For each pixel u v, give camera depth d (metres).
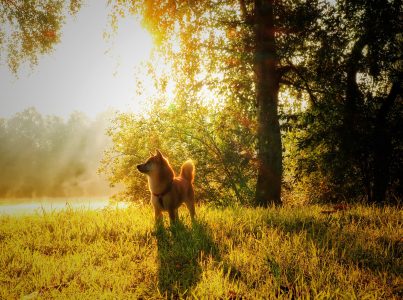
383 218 7.44
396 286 4.09
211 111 15.78
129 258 5.32
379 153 13.58
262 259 4.89
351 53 13.16
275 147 12.31
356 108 13.59
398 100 14.74
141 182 16.70
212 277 4.31
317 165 14.90
